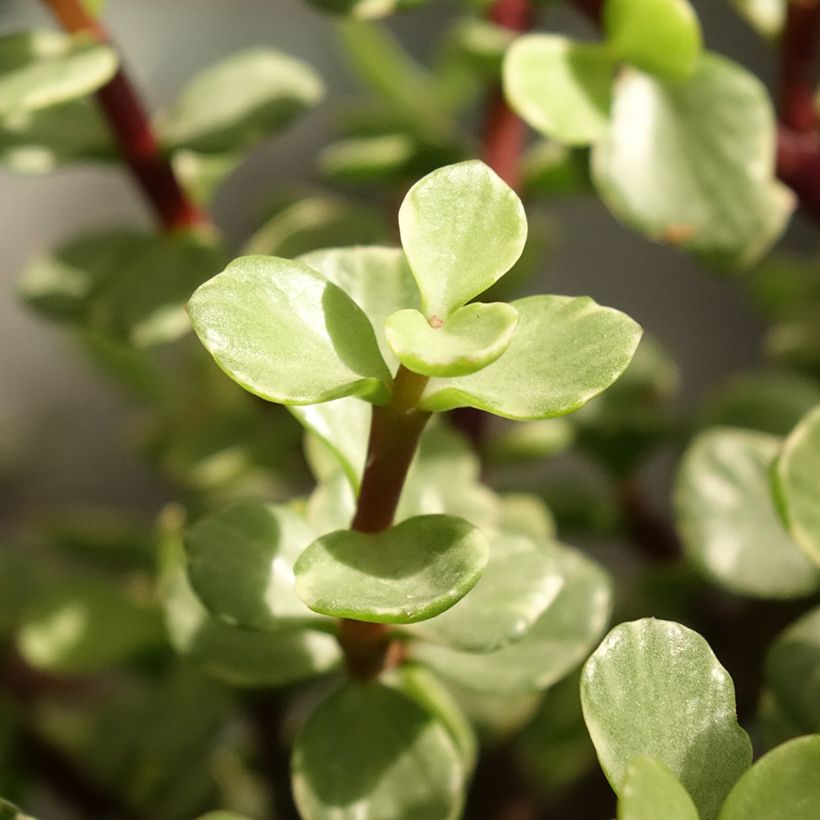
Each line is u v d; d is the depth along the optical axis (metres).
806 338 0.30
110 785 0.29
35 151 0.25
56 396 0.50
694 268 0.50
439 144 0.28
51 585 0.29
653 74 0.24
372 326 0.19
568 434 0.30
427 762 0.21
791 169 0.26
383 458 0.19
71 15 0.24
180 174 0.26
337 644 0.21
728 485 0.23
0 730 0.28
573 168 0.26
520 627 0.20
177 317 0.25
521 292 0.34
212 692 0.28
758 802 0.18
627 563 0.45
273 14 0.50
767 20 0.26
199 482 0.29
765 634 0.25
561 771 0.27
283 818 0.28
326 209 0.27
